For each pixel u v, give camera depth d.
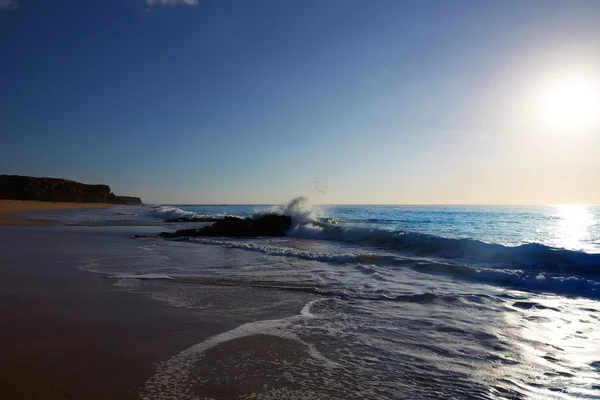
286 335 4.41
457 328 4.74
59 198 84.94
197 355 3.75
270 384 3.15
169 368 3.42
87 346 3.91
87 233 18.36
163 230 21.30
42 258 9.85
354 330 4.62
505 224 27.30
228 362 3.59
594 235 19.48
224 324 4.77
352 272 8.48
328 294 6.46
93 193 98.62
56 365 3.44
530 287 7.12
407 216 39.91
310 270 8.70
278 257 10.73
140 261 9.66
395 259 9.70
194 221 30.70
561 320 5.12
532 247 9.70
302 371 3.43
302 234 18.70
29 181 79.69
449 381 3.28
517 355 3.90
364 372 3.43
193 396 2.91
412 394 3.03
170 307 5.48
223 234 18.94
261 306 5.66
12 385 3.04
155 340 4.14
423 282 7.51
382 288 6.95
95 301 5.69
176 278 7.58
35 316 4.88
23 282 6.89
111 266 8.87
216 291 6.55
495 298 6.30
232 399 2.88
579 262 8.71
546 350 4.05
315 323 4.88
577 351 4.03
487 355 3.88
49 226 23.05
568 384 3.26
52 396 2.86
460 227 23.98
